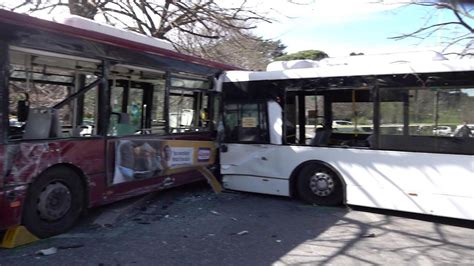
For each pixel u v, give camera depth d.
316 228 6.62
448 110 6.90
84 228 6.45
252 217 7.24
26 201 5.57
